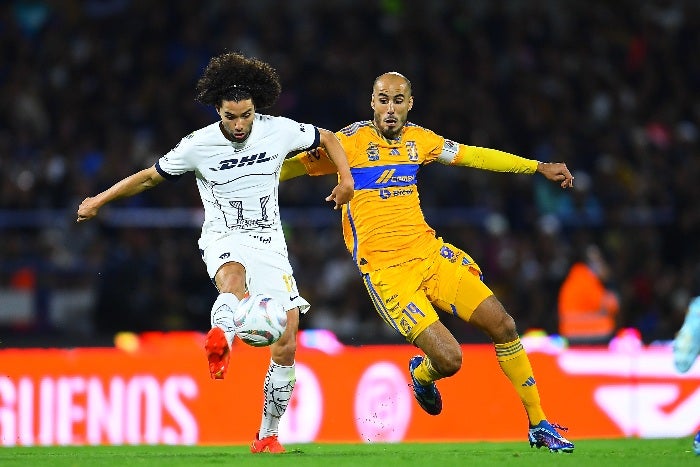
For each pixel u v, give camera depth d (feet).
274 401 81.15
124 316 142.41
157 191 162.30
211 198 79.10
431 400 88.58
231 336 71.97
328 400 110.32
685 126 197.57
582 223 162.40
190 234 154.20
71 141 177.17
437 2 207.72
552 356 113.80
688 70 207.72
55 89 186.39
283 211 159.33
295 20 205.46
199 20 198.49
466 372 111.24
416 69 195.31
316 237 157.07
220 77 76.28
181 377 109.70
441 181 167.84
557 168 85.66
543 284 150.92
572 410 113.29
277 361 80.33
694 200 171.42
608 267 154.92
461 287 81.41
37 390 109.40
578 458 73.36
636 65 204.54
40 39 197.06
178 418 109.29
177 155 77.71
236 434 108.78
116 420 109.40
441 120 187.83
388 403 110.93
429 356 81.61
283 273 79.71
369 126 84.38
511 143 189.98
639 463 70.03
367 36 201.46
